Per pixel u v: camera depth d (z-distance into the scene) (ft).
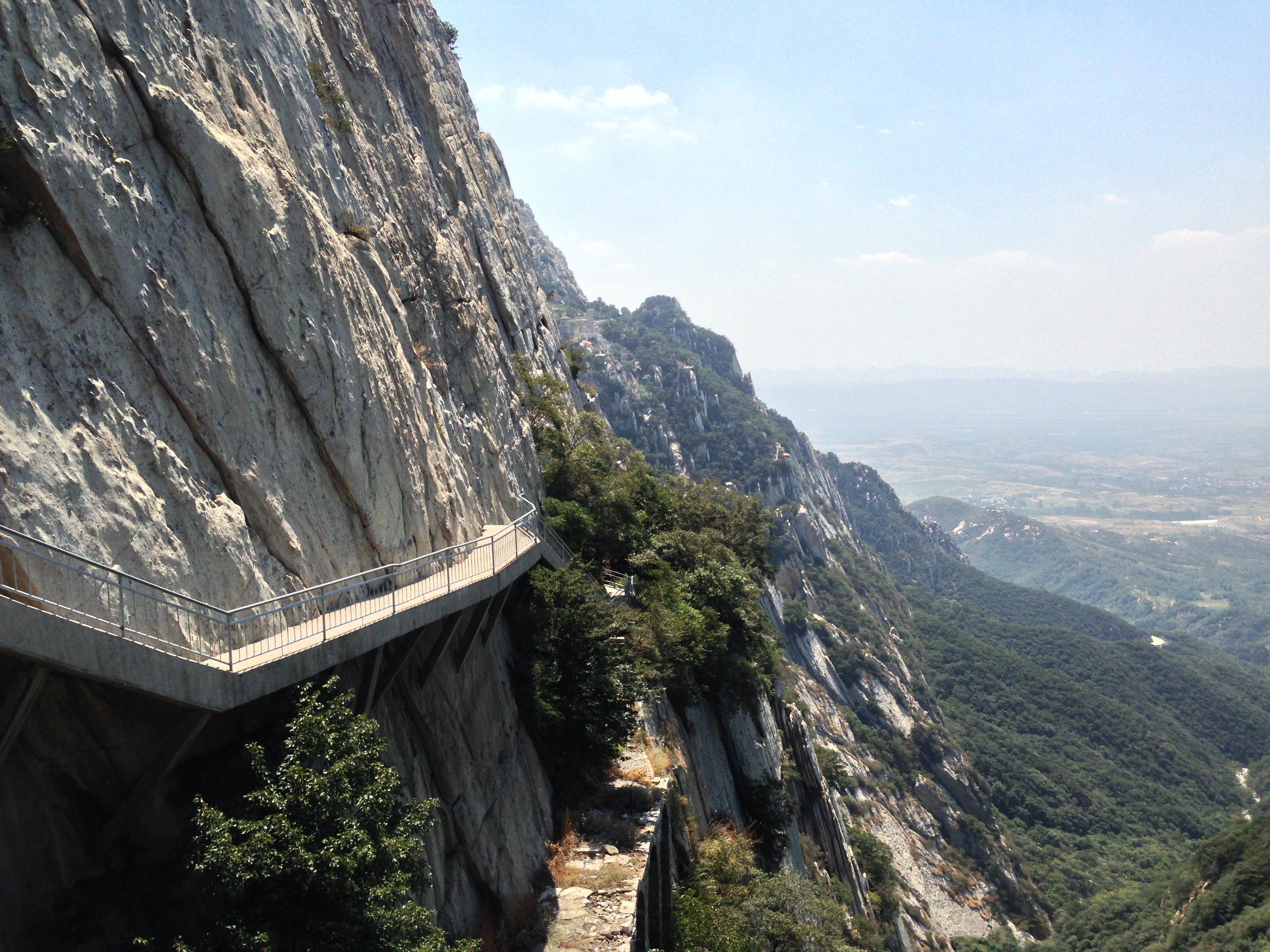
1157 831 521.24
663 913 77.82
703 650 119.75
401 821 41.42
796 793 171.12
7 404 33.37
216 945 33.99
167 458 40.70
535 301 172.04
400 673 57.47
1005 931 386.11
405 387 65.62
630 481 154.61
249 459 46.39
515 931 60.90
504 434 100.83
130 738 36.09
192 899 36.78
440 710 61.77
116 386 38.91
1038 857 478.59
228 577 42.60
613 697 84.17
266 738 41.32
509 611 86.48
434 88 120.78
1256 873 314.35
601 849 73.61
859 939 153.99
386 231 79.71
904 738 503.61
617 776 86.22
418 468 65.21
